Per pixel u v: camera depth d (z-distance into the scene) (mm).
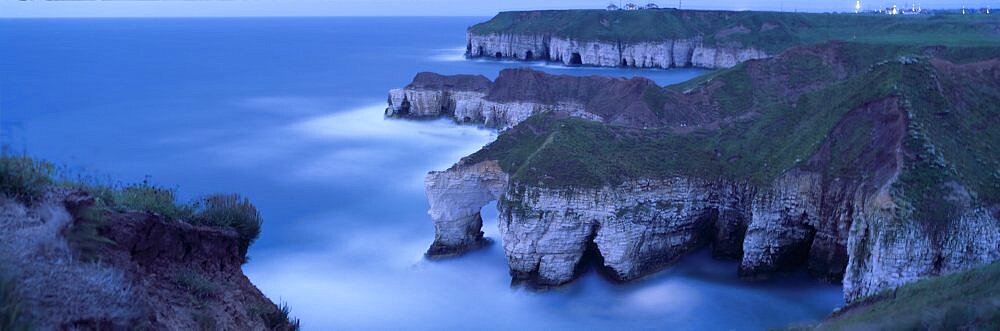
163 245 13641
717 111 71000
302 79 146500
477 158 46906
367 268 44250
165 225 13805
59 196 11742
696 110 71188
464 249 45906
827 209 39156
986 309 18719
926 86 43719
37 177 11945
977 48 74250
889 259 33844
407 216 55250
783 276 41156
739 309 38062
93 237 11523
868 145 39719
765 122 50062
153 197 14727
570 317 37781
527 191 40531
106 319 9883
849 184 38531
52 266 10039
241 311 14328
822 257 39844
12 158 11992
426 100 96125
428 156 76625
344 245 48469
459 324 37031
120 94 122375
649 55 167000
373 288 41219
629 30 174375
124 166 72312
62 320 9367
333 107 110312
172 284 13281
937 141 38469
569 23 183875
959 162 37781
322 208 57625
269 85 137000
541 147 45875
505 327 36812
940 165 36156
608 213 39875
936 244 33812
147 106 110188
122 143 83312
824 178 39625
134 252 12891
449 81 98188
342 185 65062
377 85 136750
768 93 72938
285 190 63500
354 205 58500
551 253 40250
